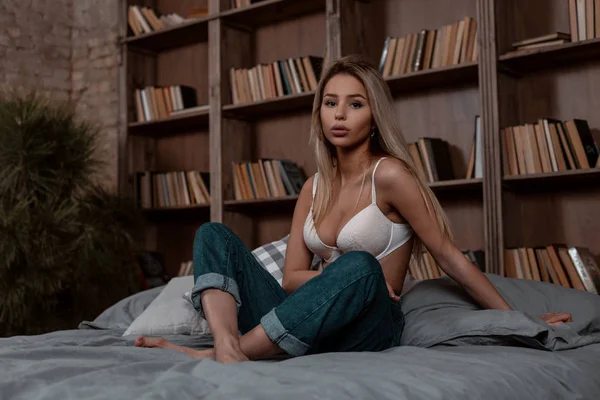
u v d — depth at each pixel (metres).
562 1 3.79
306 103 4.57
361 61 2.21
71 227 4.31
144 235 5.31
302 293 1.75
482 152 3.67
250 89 4.68
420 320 2.13
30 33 5.69
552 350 1.91
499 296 2.12
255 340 1.74
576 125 3.47
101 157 5.38
